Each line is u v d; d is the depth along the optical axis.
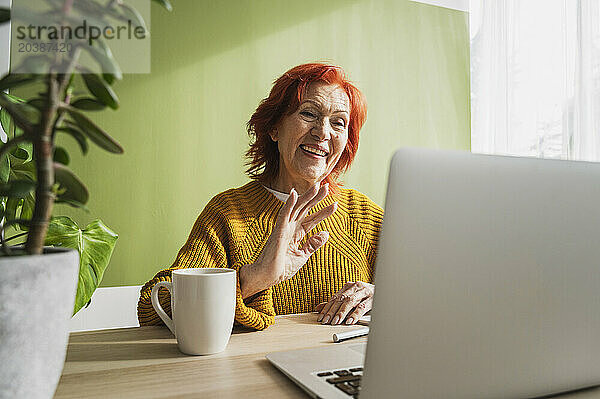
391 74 2.76
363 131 2.68
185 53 2.30
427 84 2.85
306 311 1.34
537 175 0.52
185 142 2.31
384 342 0.46
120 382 0.61
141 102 2.22
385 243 0.46
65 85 0.42
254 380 0.62
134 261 2.22
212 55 2.36
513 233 0.50
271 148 1.47
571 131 2.48
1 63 1.01
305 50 2.56
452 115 2.90
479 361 0.50
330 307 1.00
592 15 2.43
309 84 1.36
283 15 2.51
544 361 0.53
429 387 0.48
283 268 0.96
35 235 0.41
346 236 1.41
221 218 1.29
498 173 0.50
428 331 0.47
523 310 0.51
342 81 1.40
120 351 0.74
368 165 2.69
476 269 0.49
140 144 2.23
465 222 0.48
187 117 2.31
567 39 2.49
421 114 2.83
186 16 2.31
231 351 0.75
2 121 0.80
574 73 2.46
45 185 0.41
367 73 2.70
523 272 0.51
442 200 0.47
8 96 0.69
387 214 0.46
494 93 2.78
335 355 0.71
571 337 0.54
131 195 2.21
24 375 0.38
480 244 0.49
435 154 0.47
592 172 0.56
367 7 2.71
